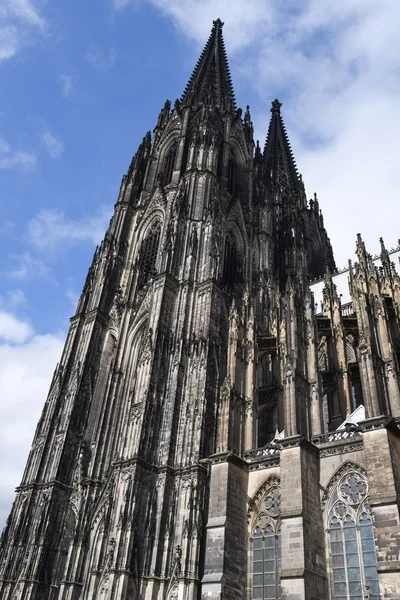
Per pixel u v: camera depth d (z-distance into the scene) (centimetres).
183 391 6944
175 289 7950
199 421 6475
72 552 6406
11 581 6688
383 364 4997
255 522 4828
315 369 5669
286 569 4000
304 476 4409
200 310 7669
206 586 4353
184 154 10494
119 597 5231
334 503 4416
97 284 9594
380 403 4538
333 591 4050
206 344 7156
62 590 6128
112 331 8906
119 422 7544
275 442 5097
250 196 11044
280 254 10856
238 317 6228
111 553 5581
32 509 7312
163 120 12138
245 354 5978
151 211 10062
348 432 4725
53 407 8256
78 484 7356
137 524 5775
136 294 8925
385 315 5303
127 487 5978
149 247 9625
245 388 5734
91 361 8631
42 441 7962
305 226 12962
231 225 9956
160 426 6638
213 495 4828
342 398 5978
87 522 6656
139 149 11850
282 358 6253
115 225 10412
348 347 7088
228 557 4478
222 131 11256
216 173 9850
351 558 4091
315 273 12388
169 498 6034
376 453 4072
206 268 8175
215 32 14412
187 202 9200
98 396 8381
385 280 6681
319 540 4238
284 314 6347
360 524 4172
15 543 6969
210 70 12925
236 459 5003
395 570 3525
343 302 9031
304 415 5203
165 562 5597
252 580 4562
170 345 7362
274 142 14900
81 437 7912
